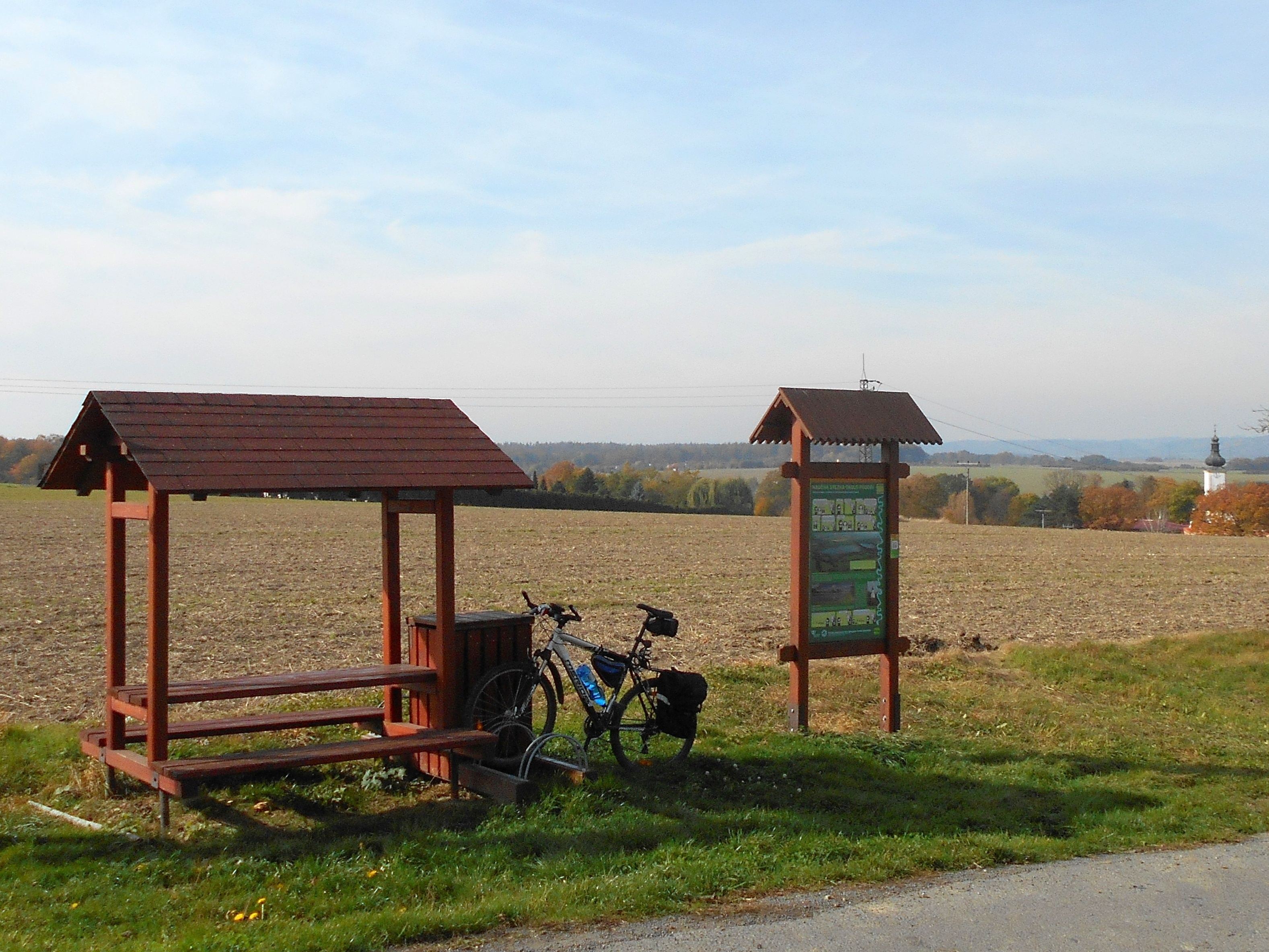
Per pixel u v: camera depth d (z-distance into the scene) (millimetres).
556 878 6090
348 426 8148
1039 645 17422
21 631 17938
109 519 8289
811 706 11867
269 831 7188
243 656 15594
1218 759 10016
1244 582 33125
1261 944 5250
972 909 5664
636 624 19500
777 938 5203
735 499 101500
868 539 10797
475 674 8523
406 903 5680
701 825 7148
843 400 10570
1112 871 6406
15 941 5098
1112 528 100875
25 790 8102
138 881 6070
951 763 9422
